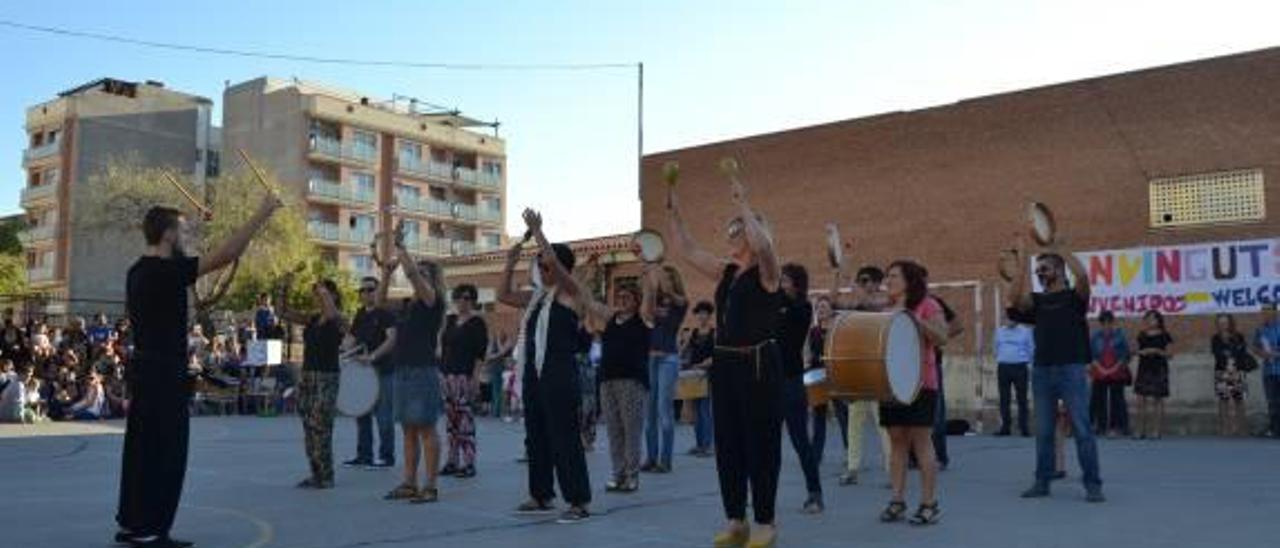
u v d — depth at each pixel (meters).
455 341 11.99
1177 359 21.62
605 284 33.84
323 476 10.95
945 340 8.82
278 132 76.62
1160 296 22.11
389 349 11.83
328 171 77.56
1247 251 21.16
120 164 67.19
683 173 31.28
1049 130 24.27
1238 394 19.09
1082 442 9.85
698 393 14.31
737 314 7.47
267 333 29.95
